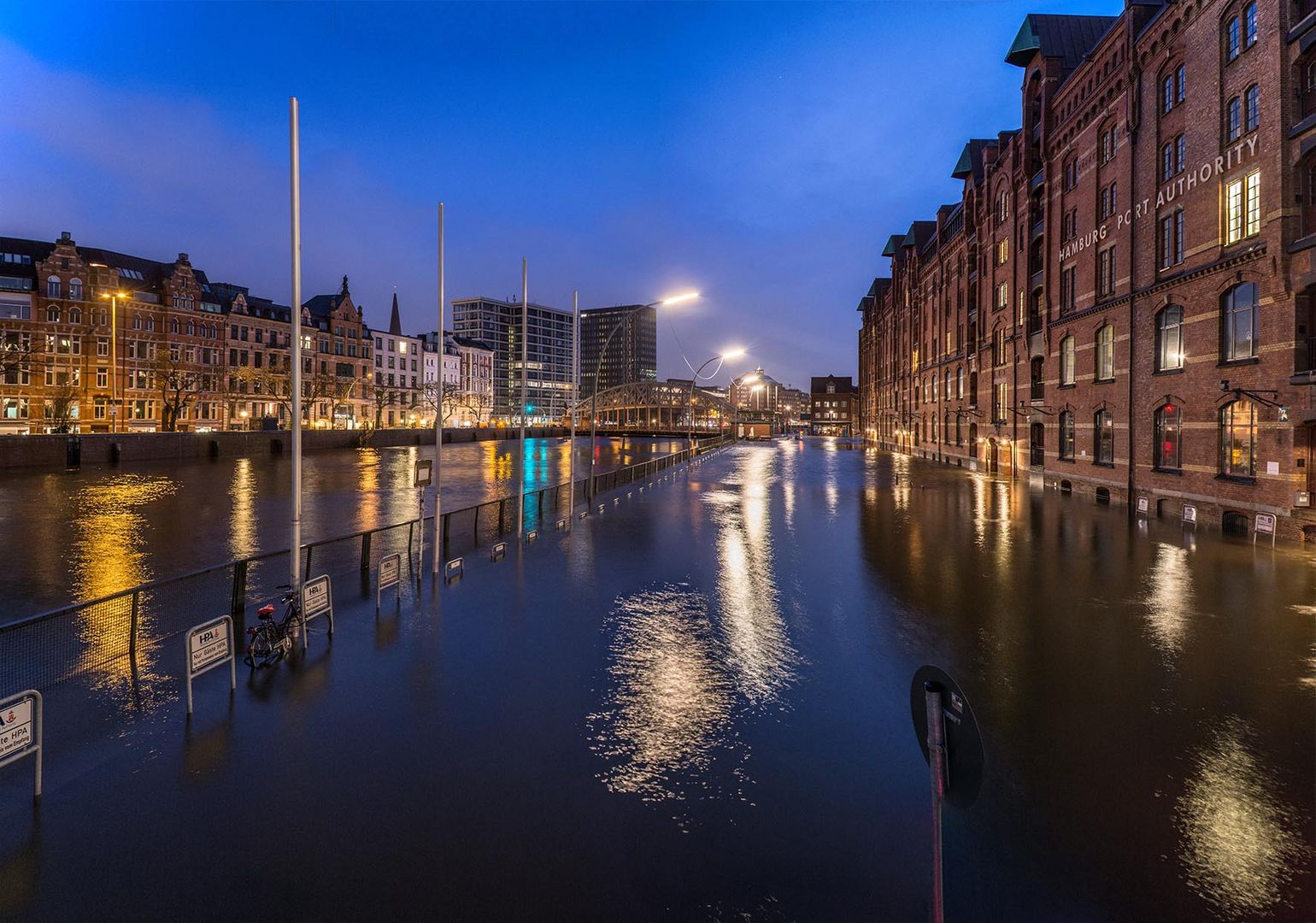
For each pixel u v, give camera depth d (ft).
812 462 213.87
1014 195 136.05
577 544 69.31
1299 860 18.99
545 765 24.07
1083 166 107.96
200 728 26.71
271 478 156.15
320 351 345.31
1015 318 136.26
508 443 403.34
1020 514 90.58
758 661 34.60
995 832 20.21
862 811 21.34
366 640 37.68
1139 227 91.40
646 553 64.39
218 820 20.57
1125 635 38.47
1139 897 17.44
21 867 18.30
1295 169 65.72
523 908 16.97
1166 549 64.64
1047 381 121.19
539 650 36.24
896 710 28.78
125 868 18.35
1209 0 76.95
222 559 65.92
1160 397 87.10
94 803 21.40
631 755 24.80
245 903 17.07
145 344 258.57
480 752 24.94
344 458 232.73
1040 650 36.01
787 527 80.53
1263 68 68.69
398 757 24.52
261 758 24.38
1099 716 27.99
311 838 19.72
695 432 477.36
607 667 33.68
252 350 303.27
